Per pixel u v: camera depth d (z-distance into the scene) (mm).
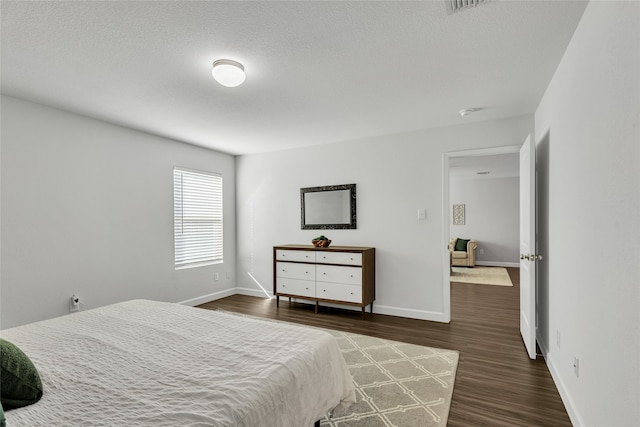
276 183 4918
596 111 1521
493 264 8547
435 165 3777
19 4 1536
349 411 1977
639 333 1114
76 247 3150
